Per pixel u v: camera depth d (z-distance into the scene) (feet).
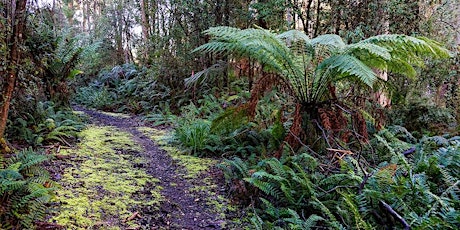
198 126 15.16
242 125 15.01
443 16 19.88
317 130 12.44
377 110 13.70
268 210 8.66
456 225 6.56
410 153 11.69
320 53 12.44
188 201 10.03
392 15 18.37
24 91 13.98
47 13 18.06
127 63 37.14
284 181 9.52
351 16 18.86
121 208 8.97
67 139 14.84
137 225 8.26
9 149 10.96
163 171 12.49
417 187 7.97
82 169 11.32
